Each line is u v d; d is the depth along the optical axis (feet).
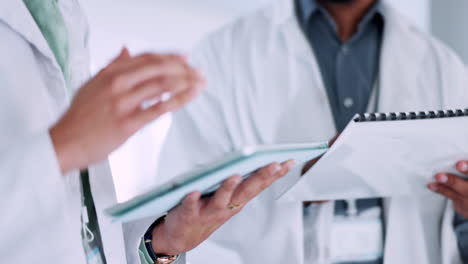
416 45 5.04
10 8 2.34
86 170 2.71
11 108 2.20
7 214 1.82
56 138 1.80
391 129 3.02
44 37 2.59
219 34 5.39
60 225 1.89
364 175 3.51
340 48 5.10
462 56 9.18
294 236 4.34
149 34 9.05
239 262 4.45
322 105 4.88
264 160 2.20
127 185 8.11
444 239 4.28
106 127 1.75
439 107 4.86
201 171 2.02
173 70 1.75
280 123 4.90
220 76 5.10
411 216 4.31
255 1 9.74
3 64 2.23
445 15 9.42
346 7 5.03
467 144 3.20
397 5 9.53
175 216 2.63
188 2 9.30
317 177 3.44
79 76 2.88
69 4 2.93
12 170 1.82
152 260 2.92
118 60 1.94
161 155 5.01
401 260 4.32
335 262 4.40
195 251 4.26
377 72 5.02
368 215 4.44
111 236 2.77
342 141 3.02
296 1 5.36
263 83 5.00
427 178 3.61
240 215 4.50
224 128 4.97
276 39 5.13
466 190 3.55
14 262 1.87
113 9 8.71
